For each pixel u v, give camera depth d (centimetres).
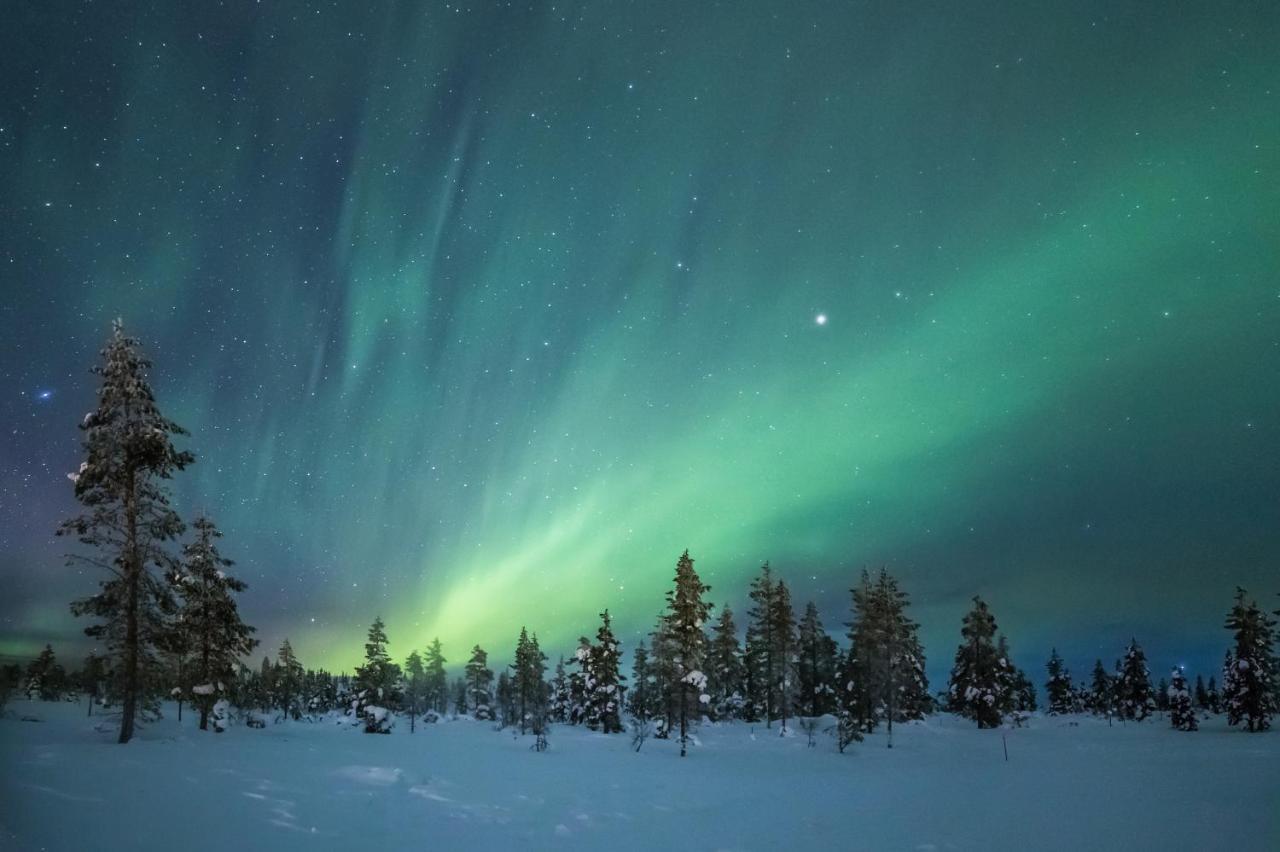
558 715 7075
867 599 5791
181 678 3831
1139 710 7869
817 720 5869
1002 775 2903
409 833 1389
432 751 3459
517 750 3838
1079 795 2253
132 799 1369
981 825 1756
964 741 4959
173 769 1811
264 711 7056
